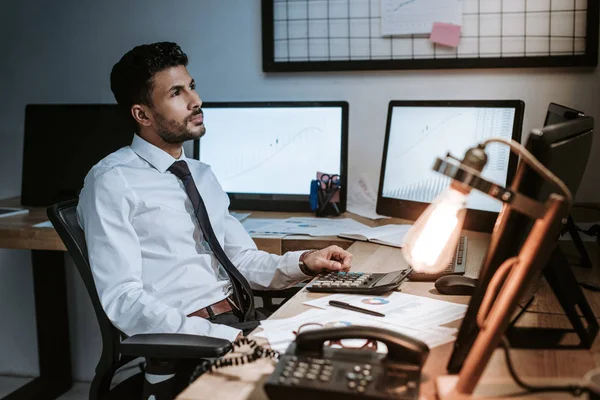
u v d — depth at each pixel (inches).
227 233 80.7
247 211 103.9
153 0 107.0
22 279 118.1
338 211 98.9
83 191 68.4
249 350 45.7
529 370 41.4
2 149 115.3
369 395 34.0
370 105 102.5
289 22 102.3
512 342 46.9
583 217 89.1
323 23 101.2
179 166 74.3
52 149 104.3
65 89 112.1
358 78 102.3
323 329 39.8
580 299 47.7
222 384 40.1
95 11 109.1
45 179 104.3
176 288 71.2
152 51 72.6
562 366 42.3
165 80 72.5
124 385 63.5
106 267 64.3
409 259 40.6
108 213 66.5
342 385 35.1
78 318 118.4
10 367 121.1
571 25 93.7
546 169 38.7
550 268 45.6
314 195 98.8
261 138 102.6
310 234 85.4
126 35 108.7
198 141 105.3
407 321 51.3
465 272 66.3
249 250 80.1
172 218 72.6
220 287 74.0
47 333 112.4
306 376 36.1
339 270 68.4
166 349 50.6
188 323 61.5
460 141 88.8
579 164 46.3
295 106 101.0
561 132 40.6
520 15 94.8
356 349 41.0
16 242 88.2
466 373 36.2
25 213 99.3
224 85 106.9
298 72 104.0
